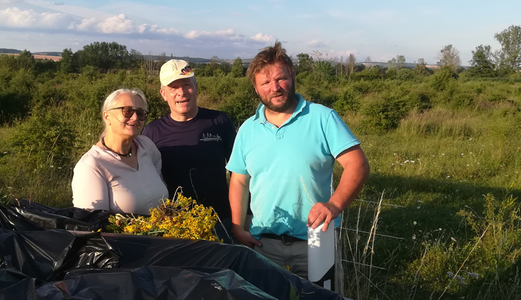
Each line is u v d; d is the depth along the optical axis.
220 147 3.39
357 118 15.35
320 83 31.62
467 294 4.03
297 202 2.48
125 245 1.55
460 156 9.76
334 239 2.33
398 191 7.32
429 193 7.23
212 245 1.56
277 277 1.39
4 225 2.00
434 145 11.21
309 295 1.33
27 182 6.32
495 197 7.05
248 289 1.17
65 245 1.54
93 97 12.00
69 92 15.20
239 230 2.71
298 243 2.54
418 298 3.98
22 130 7.62
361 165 2.33
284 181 2.46
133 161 2.78
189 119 3.37
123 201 2.60
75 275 1.40
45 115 7.93
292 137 2.43
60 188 6.14
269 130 2.49
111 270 1.40
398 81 34.56
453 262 4.47
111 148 2.70
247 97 14.61
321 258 2.11
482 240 4.92
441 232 5.31
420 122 13.22
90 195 2.51
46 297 1.13
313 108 2.45
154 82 17.00
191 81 3.29
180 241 1.61
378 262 4.62
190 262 1.46
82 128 9.66
